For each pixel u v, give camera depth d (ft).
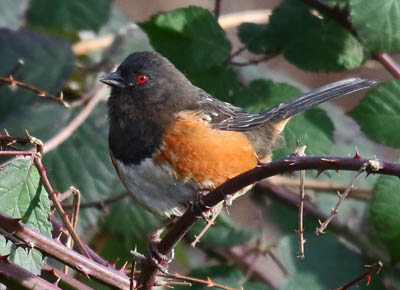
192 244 21.50
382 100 29.68
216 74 30.76
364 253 31.42
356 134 36.35
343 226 32.78
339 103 37.96
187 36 30.66
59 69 32.99
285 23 31.89
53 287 21.17
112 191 32.58
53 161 32.09
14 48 32.91
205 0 38.96
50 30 35.76
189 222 21.01
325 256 30.12
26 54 32.86
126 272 23.77
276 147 29.63
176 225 21.25
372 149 35.91
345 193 19.03
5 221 21.03
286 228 32.78
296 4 31.96
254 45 31.86
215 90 30.66
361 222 33.50
